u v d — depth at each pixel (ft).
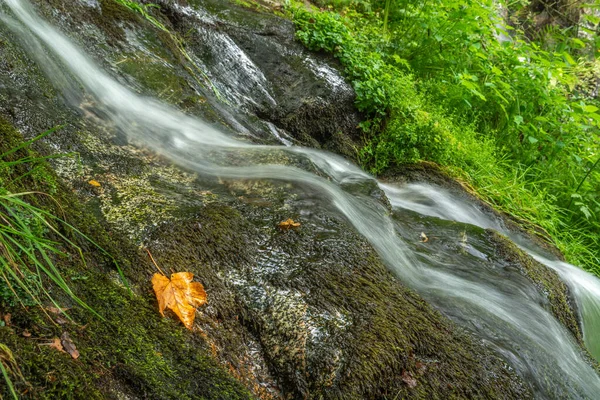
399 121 18.08
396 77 19.49
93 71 11.53
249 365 6.88
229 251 8.03
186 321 6.63
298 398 6.72
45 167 7.51
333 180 12.18
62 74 10.57
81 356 5.32
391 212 12.67
